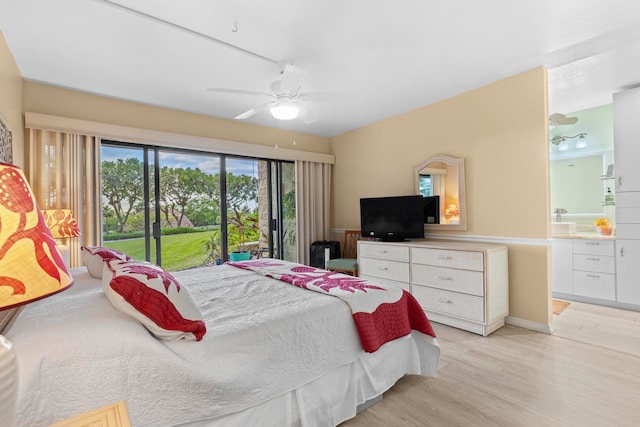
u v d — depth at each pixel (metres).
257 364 1.38
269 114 4.02
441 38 2.34
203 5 1.91
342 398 1.73
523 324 3.02
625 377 2.12
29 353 0.99
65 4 1.86
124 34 2.20
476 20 2.12
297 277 2.31
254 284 2.19
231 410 1.29
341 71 2.88
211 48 2.40
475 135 3.35
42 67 2.66
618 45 2.48
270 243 4.82
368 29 2.21
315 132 5.02
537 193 2.91
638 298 3.38
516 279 3.07
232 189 4.44
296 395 1.53
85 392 1.04
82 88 3.10
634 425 1.65
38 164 2.88
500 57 2.66
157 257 3.77
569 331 2.91
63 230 2.61
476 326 2.89
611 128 3.91
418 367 2.14
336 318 1.72
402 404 1.88
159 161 3.81
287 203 5.01
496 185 3.19
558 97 3.67
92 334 1.11
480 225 3.33
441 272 3.12
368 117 4.27
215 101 3.52
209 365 1.25
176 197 3.95
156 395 1.15
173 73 2.82
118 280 1.26
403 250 3.48
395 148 4.21
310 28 2.18
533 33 2.29
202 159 4.17
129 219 3.59
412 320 2.16
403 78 3.05
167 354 1.18
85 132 3.08
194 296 1.91
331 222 5.30
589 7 1.99
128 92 3.22
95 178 3.18
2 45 2.17
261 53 2.51
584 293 3.75
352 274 4.22
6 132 2.14
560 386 2.02
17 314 1.20
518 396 1.92
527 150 2.96
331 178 5.29
